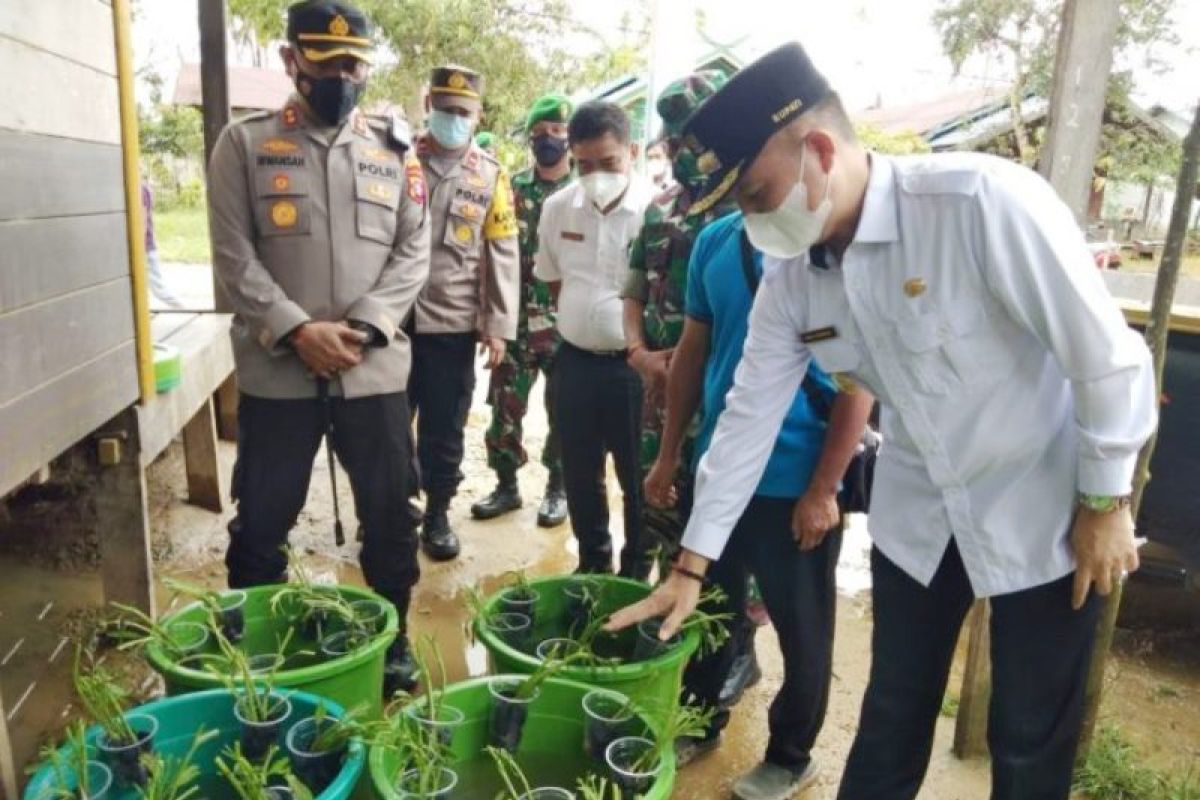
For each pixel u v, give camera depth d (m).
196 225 16.70
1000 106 13.08
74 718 2.24
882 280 1.40
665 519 2.43
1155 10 11.23
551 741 1.72
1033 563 1.44
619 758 1.54
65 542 3.20
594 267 2.80
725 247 2.02
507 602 2.09
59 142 1.95
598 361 2.84
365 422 2.28
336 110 2.17
